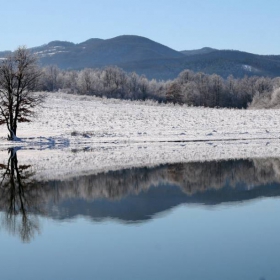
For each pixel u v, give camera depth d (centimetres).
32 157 3134
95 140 4256
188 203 1797
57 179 2300
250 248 1275
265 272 1108
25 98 4362
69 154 3309
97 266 1159
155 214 1634
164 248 1280
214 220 1552
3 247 1299
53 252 1260
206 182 2244
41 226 1489
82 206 1753
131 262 1182
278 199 1867
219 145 3981
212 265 1156
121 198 1883
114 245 1307
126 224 1507
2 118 4812
